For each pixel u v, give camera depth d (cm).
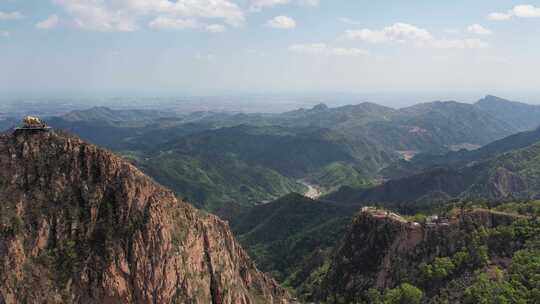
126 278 7850
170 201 9262
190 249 9094
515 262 11344
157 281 8094
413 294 11950
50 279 7381
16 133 8438
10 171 7975
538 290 9881
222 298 9588
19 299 6994
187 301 8538
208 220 10775
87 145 8650
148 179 9206
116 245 7894
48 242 7719
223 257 10388
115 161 8706
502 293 10381
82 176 8394
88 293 7531
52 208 7931
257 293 11906
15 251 7238
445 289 11838
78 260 7681
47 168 8219
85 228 7994
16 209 7631
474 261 12294
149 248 8138
